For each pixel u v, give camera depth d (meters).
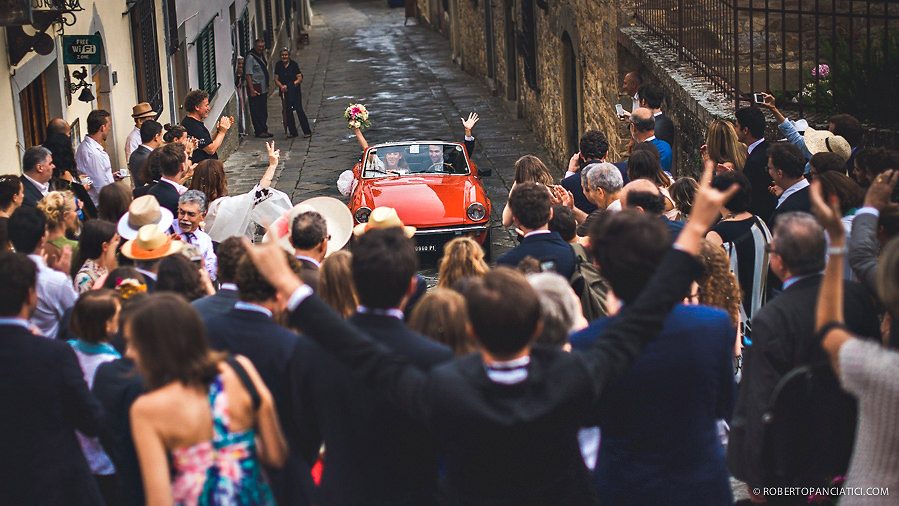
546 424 2.94
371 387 3.07
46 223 5.87
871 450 2.99
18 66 9.27
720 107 9.70
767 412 3.87
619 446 3.65
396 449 3.46
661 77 11.59
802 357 4.05
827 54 10.51
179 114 17.73
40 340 4.07
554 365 2.99
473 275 5.25
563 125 17.94
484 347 2.98
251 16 26.72
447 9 36.59
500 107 24.64
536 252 5.60
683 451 3.60
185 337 3.30
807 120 9.05
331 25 44.09
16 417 4.01
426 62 32.59
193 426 3.36
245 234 8.16
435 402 2.96
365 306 3.49
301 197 16.28
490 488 3.02
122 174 10.80
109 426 4.03
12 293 3.99
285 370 3.74
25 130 10.20
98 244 5.88
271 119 24.27
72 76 11.27
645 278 3.38
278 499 3.79
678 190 6.58
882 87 8.86
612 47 14.09
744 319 5.94
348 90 27.88
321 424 3.56
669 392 3.55
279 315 4.79
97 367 4.36
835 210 3.06
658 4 12.87
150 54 14.95
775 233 4.20
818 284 4.12
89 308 4.61
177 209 7.97
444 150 13.23
